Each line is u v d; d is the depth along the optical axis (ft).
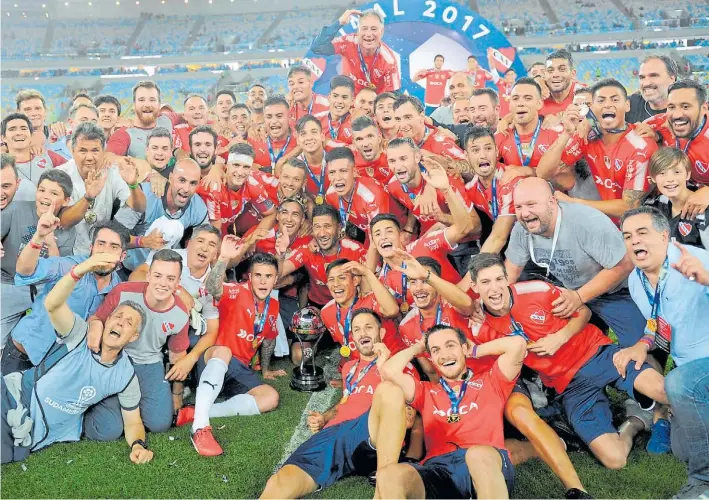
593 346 11.10
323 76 14.55
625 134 12.00
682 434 10.14
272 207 13.99
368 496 10.00
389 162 12.85
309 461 10.23
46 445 11.43
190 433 11.73
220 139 14.64
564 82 12.53
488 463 9.21
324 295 14.08
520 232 12.07
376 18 14.21
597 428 10.61
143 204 13.65
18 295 12.96
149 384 11.87
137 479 10.41
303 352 13.20
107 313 11.82
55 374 11.16
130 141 14.52
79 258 13.12
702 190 11.43
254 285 12.94
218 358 12.46
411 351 10.30
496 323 11.43
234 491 10.09
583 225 11.51
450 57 14.14
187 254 13.17
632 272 11.22
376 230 12.55
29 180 13.33
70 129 14.49
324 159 13.78
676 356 10.96
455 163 12.77
